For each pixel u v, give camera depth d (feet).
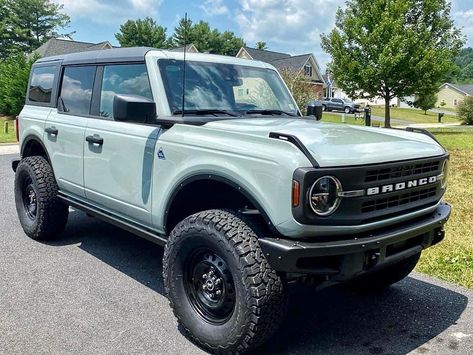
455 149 47.65
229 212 9.70
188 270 10.26
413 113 175.73
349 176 8.61
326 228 8.55
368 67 68.64
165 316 11.32
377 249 9.15
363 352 9.91
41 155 17.40
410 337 10.57
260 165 8.79
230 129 9.90
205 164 9.72
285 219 8.46
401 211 9.80
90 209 14.19
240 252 8.89
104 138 12.79
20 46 192.54
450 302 12.42
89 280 13.39
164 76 11.81
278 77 15.10
